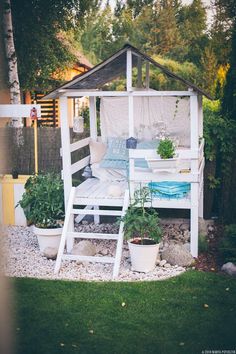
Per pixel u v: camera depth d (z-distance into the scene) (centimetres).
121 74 893
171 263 709
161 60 2261
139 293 607
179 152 722
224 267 686
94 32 2788
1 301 577
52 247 747
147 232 712
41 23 1638
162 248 785
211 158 911
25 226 915
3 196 909
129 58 712
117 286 630
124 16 2738
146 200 714
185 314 550
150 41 2502
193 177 724
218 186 937
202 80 1753
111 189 755
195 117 717
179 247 727
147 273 677
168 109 906
